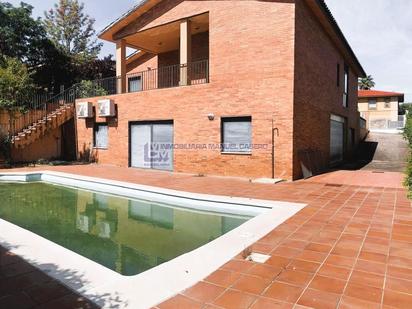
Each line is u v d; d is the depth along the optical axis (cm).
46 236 584
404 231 492
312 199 741
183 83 1328
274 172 1056
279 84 1042
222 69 1159
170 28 1441
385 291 303
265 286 313
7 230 510
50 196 949
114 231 618
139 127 1443
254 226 521
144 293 299
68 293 299
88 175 1191
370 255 394
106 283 320
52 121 1681
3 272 346
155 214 759
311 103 1203
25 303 281
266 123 1069
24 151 1716
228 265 364
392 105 3569
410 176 718
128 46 1688
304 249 416
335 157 1611
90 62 3088
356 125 2208
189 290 305
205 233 604
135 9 1436
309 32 1166
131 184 978
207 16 1285
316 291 303
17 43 2559
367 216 584
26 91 1744
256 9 1084
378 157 1886
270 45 1059
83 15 3656
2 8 2498
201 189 895
